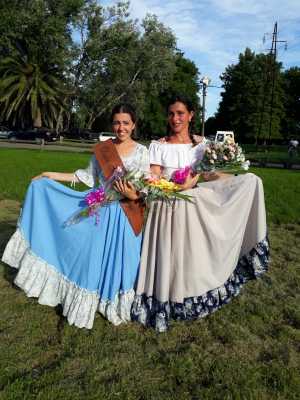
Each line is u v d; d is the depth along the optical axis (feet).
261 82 186.60
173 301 11.72
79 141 128.88
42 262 12.10
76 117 148.25
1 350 10.29
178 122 11.86
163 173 12.03
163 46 133.39
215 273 11.99
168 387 9.29
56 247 12.05
